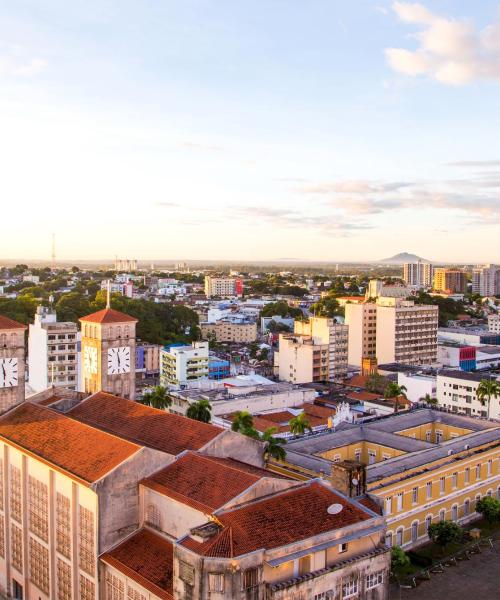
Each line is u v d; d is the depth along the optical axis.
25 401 90.19
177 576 52.22
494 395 152.12
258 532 53.53
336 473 69.50
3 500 80.38
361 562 57.41
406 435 121.81
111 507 62.56
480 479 102.88
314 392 171.25
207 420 118.44
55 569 70.44
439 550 89.94
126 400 85.56
